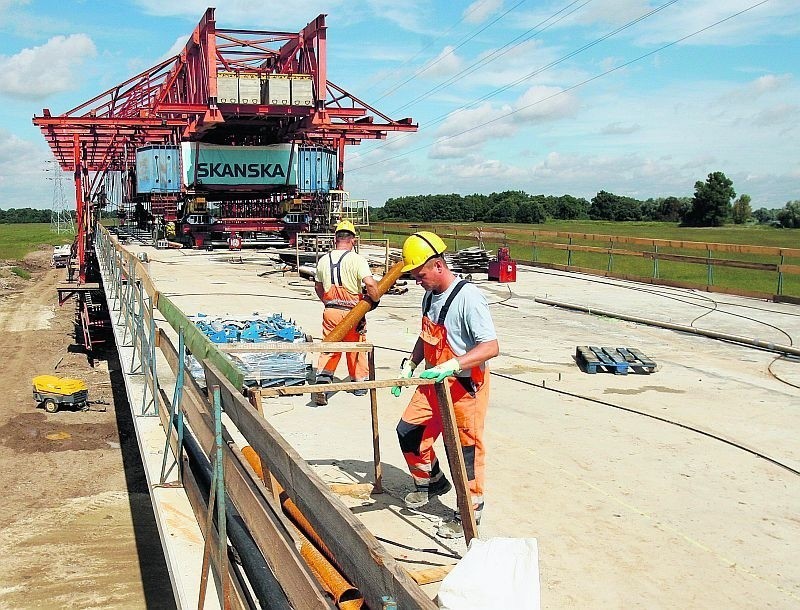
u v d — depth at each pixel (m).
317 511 2.48
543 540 4.72
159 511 4.80
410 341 11.73
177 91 42.16
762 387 9.18
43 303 42.25
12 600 8.38
